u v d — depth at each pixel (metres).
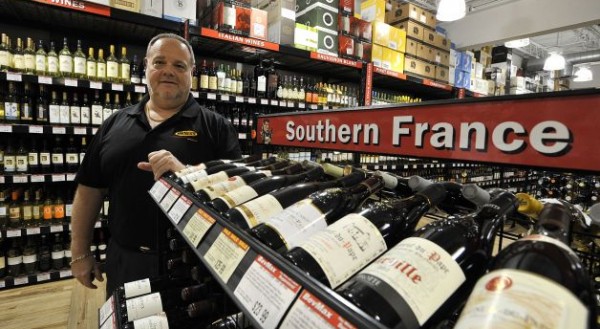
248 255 0.44
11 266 2.43
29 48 2.38
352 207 0.67
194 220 0.61
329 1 3.31
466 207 0.72
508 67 5.95
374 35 3.67
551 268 0.33
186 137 1.43
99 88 2.47
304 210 0.56
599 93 0.44
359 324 0.30
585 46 8.65
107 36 2.79
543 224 0.45
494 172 4.78
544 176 3.45
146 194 1.35
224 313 0.97
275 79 3.28
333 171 0.92
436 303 0.35
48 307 2.19
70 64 2.46
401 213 0.63
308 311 0.34
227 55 3.31
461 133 0.61
